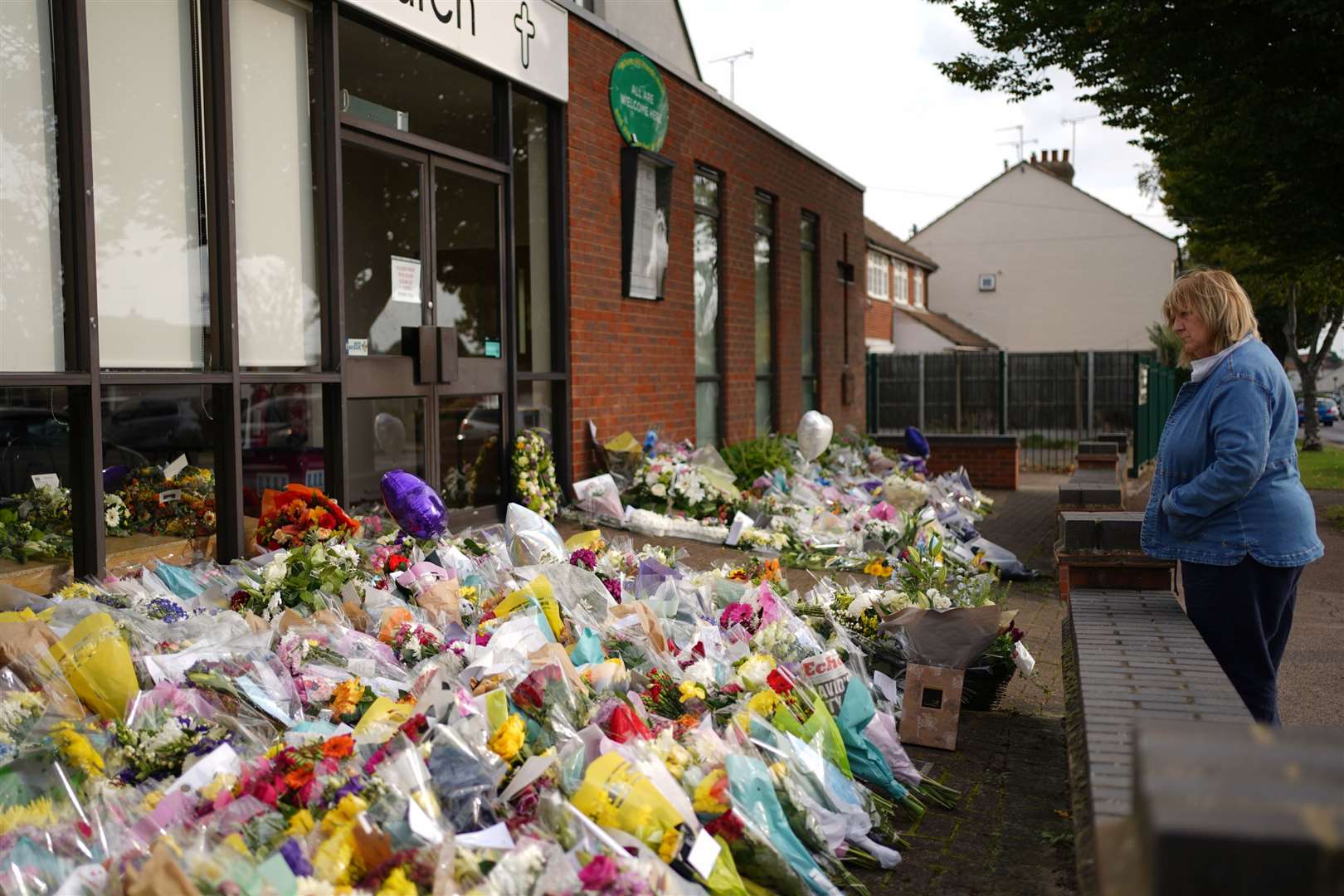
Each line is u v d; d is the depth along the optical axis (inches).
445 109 297.4
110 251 196.5
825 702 156.9
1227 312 142.9
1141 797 52.7
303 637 153.3
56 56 186.5
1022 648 196.9
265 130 232.1
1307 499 142.6
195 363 214.8
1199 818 48.8
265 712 130.6
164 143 207.3
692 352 447.2
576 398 361.1
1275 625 143.8
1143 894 52.2
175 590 185.3
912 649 184.2
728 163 483.8
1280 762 52.5
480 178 311.9
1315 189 438.0
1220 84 408.2
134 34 201.0
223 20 216.7
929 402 940.6
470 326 310.0
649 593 206.8
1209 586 144.6
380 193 270.8
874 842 138.6
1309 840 47.1
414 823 98.0
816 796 131.3
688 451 406.3
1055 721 190.9
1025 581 330.0
